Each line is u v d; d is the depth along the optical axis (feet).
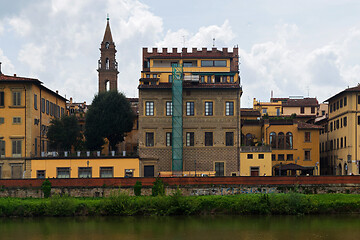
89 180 255.50
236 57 379.14
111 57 459.32
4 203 239.30
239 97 309.01
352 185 253.24
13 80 297.94
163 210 237.66
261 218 229.86
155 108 309.01
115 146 348.38
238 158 304.91
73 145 340.80
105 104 333.42
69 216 237.66
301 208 236.63
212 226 214.07
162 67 344.08
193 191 253.44
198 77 311.27
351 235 197.26
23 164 293.84
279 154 333.42
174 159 302.25
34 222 225.76
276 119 336.29
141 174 300.40
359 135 317.63
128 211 236.84
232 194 252.42
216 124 307.17
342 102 335.88
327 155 373.40
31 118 299.38
